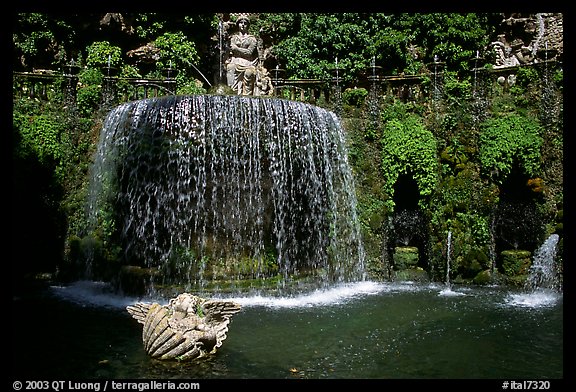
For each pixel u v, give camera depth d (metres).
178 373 6.71
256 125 13.01
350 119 16.23
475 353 7.73
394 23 18.86
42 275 13.97
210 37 20.83
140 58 19.38
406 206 16.08
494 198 14.01
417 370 6.97
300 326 9.12
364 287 13.53
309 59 19.31
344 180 15.44
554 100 14.27
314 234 14.28
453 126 14.98
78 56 18.70
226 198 13.02
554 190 13.78
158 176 13.13
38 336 8.41
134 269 12.54
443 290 13.00
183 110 12.68
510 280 13.58
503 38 18.95
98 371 6.77
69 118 15.38
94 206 14.36
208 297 11.66
